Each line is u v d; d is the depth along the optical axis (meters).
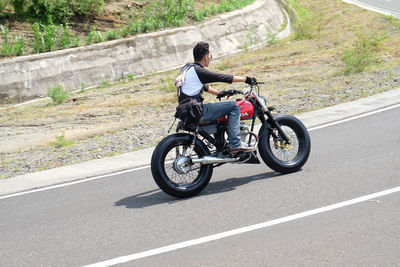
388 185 5.99
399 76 13.69
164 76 21.55
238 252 4.63
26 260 5.00
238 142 6.52
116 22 25.83
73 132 12.76
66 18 24.83
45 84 20.55
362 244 4.53
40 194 7.45
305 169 7.07
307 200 5.82
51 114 15.85
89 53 21.97
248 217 5.50
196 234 5.18
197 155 6.76
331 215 5.28
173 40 24.52
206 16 27.78
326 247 4.55
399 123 9.03
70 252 5.07
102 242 5.25
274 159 6.86
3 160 10.61
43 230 5.84
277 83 16.08
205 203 6.15
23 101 20.00
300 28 26.56
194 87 6.36
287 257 4.43
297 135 7.09
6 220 6.39
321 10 37.91
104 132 12.35
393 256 4.26
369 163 6.96
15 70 20.09
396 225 4.85
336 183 6.30
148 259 4.70
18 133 13.62
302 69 18.06
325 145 8.28
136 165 8.48
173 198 6.53
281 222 5.24
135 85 19.73
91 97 18.16
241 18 28.84
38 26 22.67
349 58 15.93
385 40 21.11
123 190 7.16
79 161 9.51
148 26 24.84
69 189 7.54
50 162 9.71
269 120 6.88
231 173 7.37
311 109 11.47
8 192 7.75
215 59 25.14
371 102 11.10
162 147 6.35
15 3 24.77
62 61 21.22
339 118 10.09
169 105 15.26
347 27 27.91
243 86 16.31
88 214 6.24
